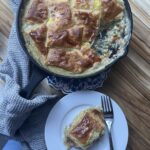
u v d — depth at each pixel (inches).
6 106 21.2
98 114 20.9
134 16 22.0
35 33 20.5
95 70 20.6
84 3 20.7
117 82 21.7
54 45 20.5
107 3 20.6
